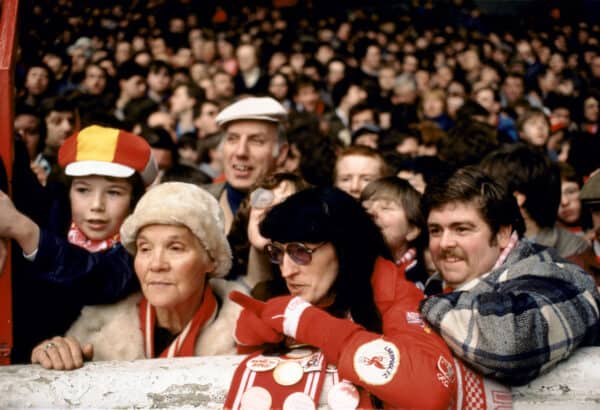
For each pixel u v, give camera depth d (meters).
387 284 2.03
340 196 2.03
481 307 1.82
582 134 4.88
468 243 2.03
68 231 2.68
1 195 2.00
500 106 8.12
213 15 13.57
